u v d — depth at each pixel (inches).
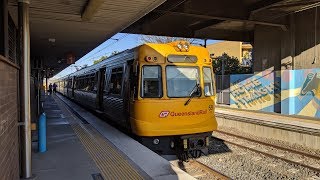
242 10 683.4
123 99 417.1
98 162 279.7
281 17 753.6
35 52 674.2
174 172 251.1
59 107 917.8
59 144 357.4
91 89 730.8
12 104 196.7
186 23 841.5
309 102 689.0
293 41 759.7
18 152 228.5
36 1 281.7
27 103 237.6
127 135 420.2
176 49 370.6
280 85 779.4
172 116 355.6
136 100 357.4
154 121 350.3
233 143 461.7
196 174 315.6
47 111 781.3
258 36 894.4
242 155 402.0
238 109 866.1
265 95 833.5
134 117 359.3
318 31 700.0
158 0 267.3
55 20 350.6
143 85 356.5
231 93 970.1
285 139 501.7
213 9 652.7
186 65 372.2
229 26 905.5
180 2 573.3
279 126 512.1
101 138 394.0
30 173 237.1
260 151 407.5
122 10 300.8
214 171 311.4
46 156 301.1
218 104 1039.6
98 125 517.3
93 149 331.6
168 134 351.6
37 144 349.1
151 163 277.3
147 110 350.3
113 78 494.9
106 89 541.3
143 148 333.7
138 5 283.4
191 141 364.8
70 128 480.7
